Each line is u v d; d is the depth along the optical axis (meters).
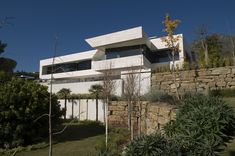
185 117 4.48
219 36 32.62
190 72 18.89
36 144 12.91
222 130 4.29
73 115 21.70
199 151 3.72
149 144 3.54
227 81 17.62
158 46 28.75
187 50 30.27
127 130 14.98
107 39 29.11
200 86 18.36
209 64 18.77
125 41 28.14
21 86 13.62
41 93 13.82
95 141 12.97
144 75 19.81
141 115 14.45
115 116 17.48
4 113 12.42
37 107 13.33
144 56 25.88
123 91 17.55
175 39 18.95
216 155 3.88
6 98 12.62
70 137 14.53
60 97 22.78
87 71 33.84
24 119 12.85
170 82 18.97
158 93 15.71
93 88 22.30
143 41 27.89
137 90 16.25
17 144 12.66
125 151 3.78
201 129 4.16
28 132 13.03
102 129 16.59
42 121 13.69
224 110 4.41
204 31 31.62
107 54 30.28
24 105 13.00
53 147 12.39
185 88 18.62
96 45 29.86
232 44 29.06
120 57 29.09
